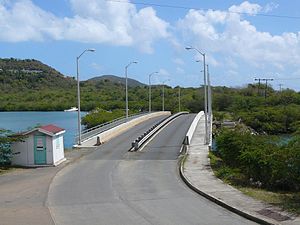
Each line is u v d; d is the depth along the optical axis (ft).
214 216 50.44
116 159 115.14
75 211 55.31
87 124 309.83
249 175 77.00
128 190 70.95
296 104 427.33
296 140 64.54
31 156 102.12
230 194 62.75
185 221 48.19
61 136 111.45
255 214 48.65
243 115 356.59
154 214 52.42
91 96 536.42
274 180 68.54
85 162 109.91
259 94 512.63
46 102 569.23
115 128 184.34
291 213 48.49
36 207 58.44
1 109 571.28
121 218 50.67
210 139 154.20
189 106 430.61
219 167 94.89
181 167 95.81
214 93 510.99
